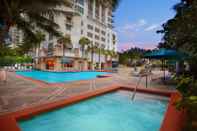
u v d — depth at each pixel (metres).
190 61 4.49
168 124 4.16
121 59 74.69
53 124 5.70
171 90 9.33
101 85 11.84
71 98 7.29
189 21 5.64
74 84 12.30
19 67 40.69
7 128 3.84
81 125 5.71
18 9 6.95
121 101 8.59
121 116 6.62
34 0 6.52
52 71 32.44
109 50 61.78
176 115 4.81
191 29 5.17
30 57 46.59
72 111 6.85
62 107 6.43
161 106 7.63
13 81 14.04
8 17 6.75
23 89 9.77
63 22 41.16
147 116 6.56
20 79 15.85
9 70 33.12
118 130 5.39
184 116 4.64
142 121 6.09
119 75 22.80
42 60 41.72
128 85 11.66
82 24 47.59
